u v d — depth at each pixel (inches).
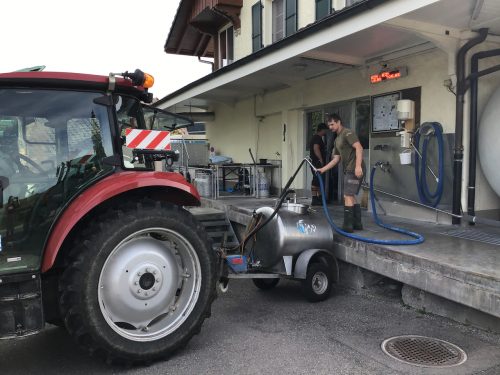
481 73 222.2
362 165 223.8
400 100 263.4
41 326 121.2
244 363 135.0
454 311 163.8
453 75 228.8
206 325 167.6
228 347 147.0
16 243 124.7
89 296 124.1
